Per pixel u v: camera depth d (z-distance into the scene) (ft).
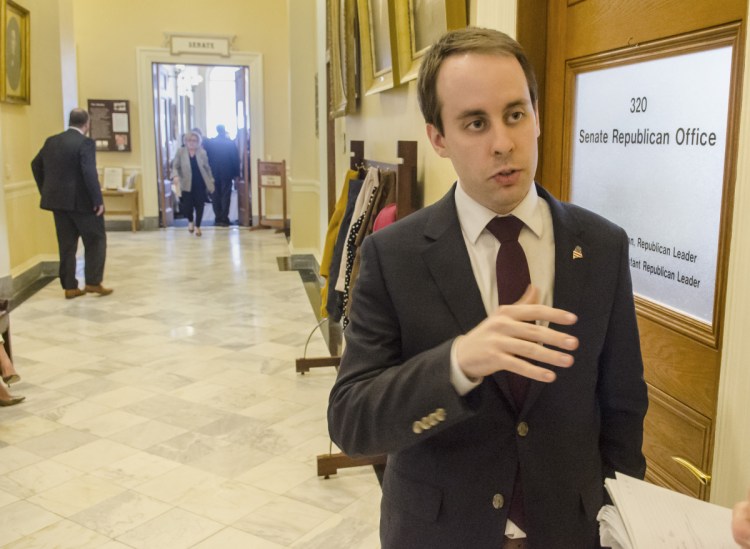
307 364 14.58
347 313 10.80
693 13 4.55
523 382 3.52
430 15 9.16
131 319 19.07
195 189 35.50
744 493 3.90
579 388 3.55
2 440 11.35
